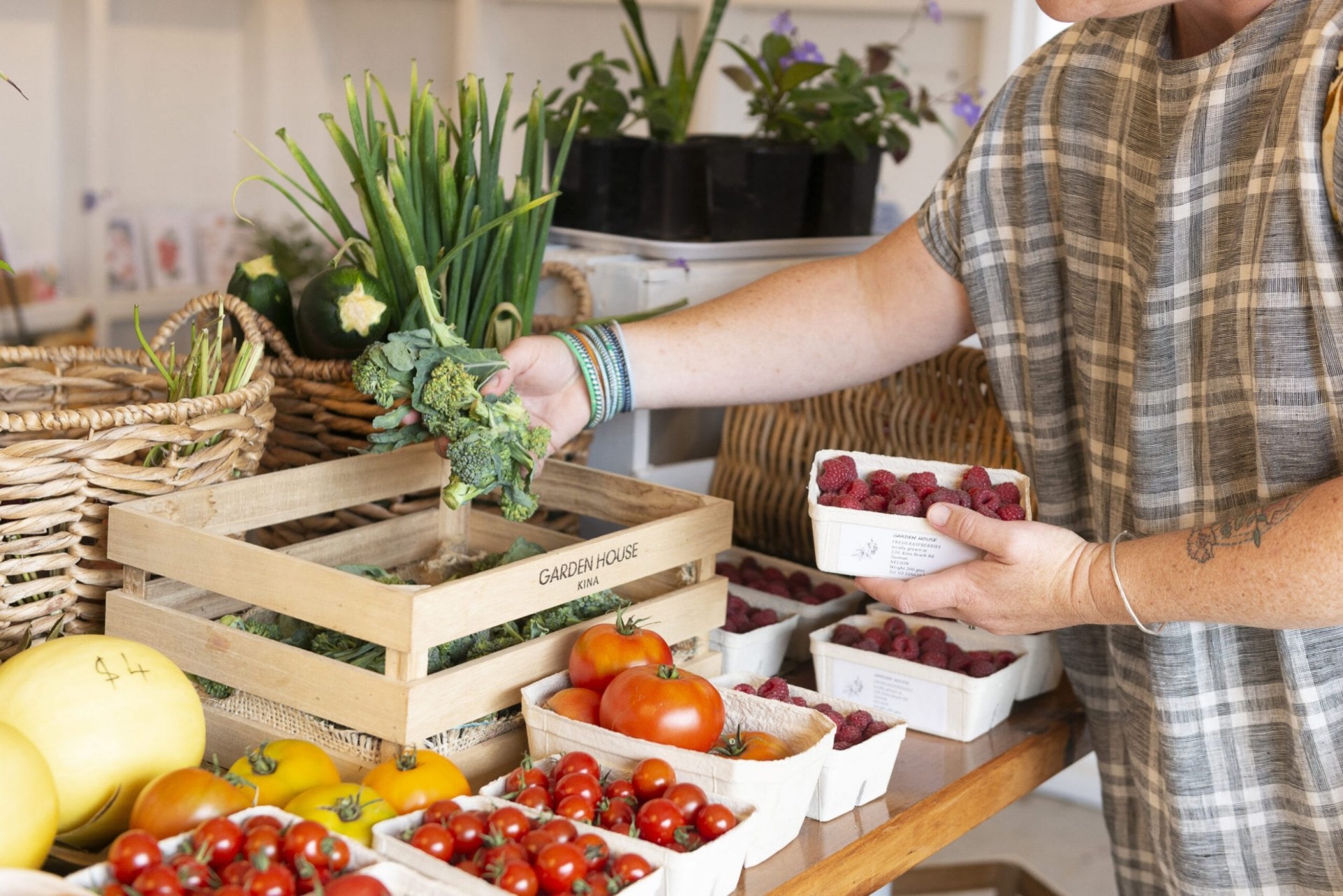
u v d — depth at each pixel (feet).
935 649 4.25
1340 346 3.25
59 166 9.20
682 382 4.40
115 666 2.98
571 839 2.80
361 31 10.40
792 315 4.47
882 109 6.68
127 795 2.92
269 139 10.43
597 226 6.09
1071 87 3.93
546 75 9.73
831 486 3.92
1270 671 3.69
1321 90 3.22
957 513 3.65
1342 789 3.60
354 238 4.73
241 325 4.43
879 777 3.61
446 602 3.25
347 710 3.29
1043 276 4.11
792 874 3.19
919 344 4.51
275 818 2.68
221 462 3.97
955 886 6.77
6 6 8.71
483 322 4.82
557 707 3.40
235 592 3.49
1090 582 3.53
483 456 3.62
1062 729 4.34
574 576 3.62
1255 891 3.86
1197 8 3.54
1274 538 3.20
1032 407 4.27
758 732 3.42
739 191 5.91
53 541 3.69
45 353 4.63
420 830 2.75
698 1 9.14
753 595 4.77
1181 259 3.59
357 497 4.30
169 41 9.89
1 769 2.59
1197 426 3.67
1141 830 4.51
